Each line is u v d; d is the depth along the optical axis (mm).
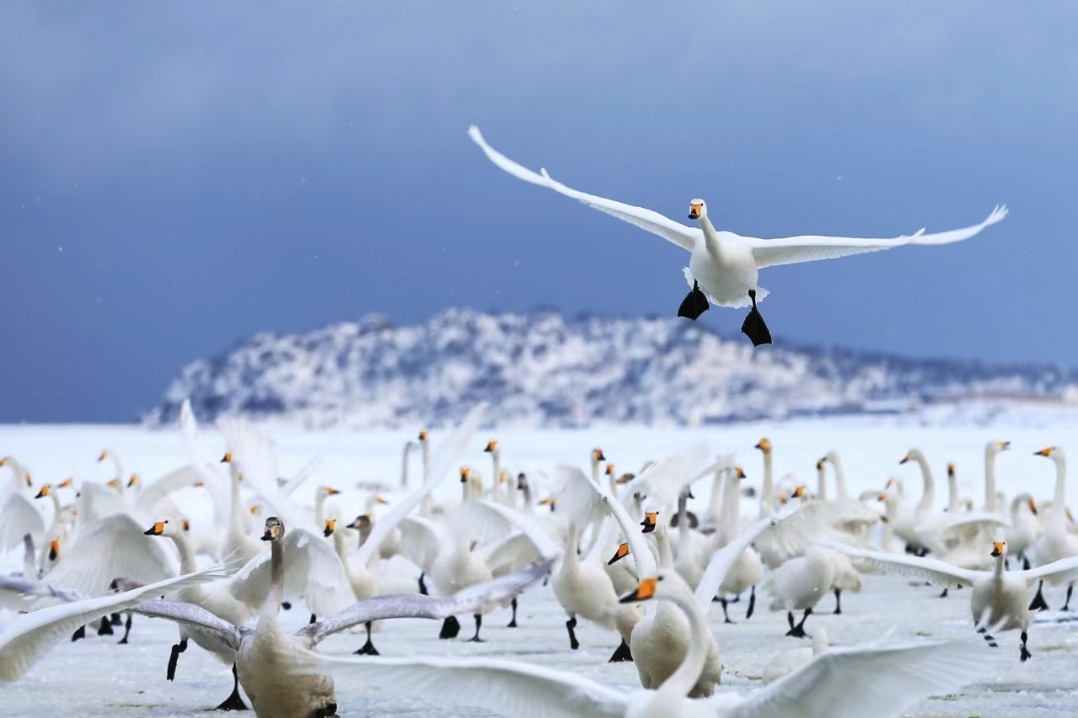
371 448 105125
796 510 13312
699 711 8445
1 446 102875
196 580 10562
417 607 10086
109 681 14742
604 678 14555
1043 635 17516
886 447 89062
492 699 8758
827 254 13727
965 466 62938
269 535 10750
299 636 10508
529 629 19312
